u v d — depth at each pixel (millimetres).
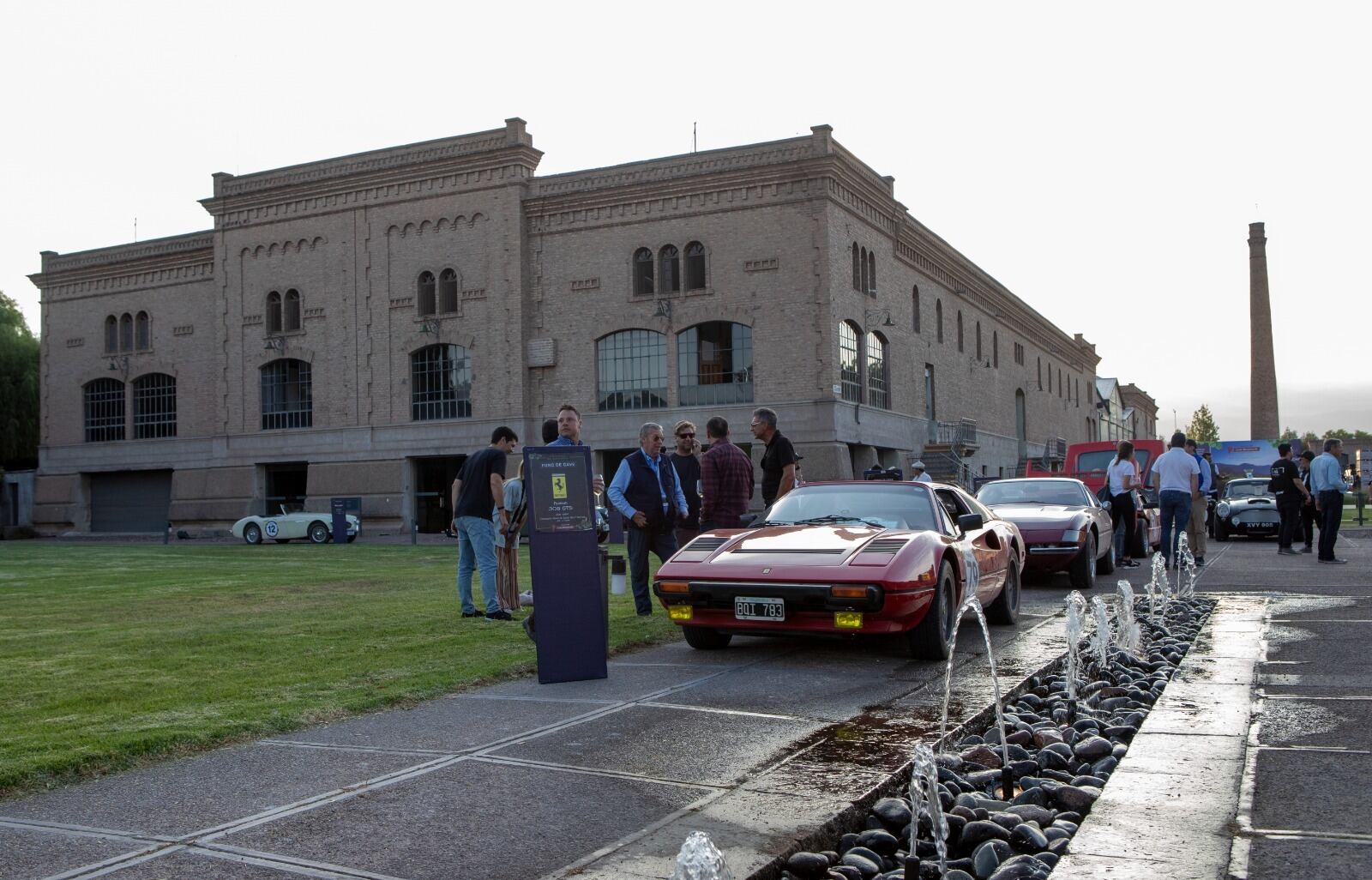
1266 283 67812
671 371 36375
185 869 3658
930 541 8195
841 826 4215
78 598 13438
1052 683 7559
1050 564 13539
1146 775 4816
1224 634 9164
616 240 37188
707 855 2834
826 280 34531
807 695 6652
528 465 7320
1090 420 81438
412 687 6789
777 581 7805
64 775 4777
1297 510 19094
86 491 47469
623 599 12477
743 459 10703
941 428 45344
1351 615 10203
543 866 3680
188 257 44656
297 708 6137
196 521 43938
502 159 38250
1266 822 4137
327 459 41062
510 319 38031
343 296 41000
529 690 6898
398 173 39906
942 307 46406
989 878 3893
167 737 5355
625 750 5242
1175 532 15266
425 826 4105
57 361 47812
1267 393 67312
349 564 21516
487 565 10203
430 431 39281
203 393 44219
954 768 5211
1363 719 5859
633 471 10422
